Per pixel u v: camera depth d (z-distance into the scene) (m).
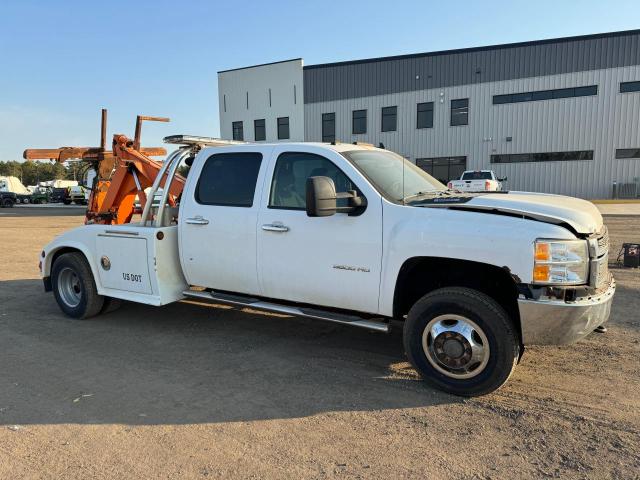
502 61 31.20
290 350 5.02
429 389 4.07
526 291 3.59
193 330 5.70
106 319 6.16
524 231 3.59
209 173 5.15
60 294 6.23
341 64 35.44
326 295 4.44
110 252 5.65
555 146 30.61
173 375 4.40
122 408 3.77
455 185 21.41
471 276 4.15
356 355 4.85
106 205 7.38
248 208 4.81
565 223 3.62
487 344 3.75
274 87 37.88
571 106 29.97
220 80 40.16
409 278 4.23
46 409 3.76
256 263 4.78
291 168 4.65
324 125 36.53
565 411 3.65
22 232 17.95
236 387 4.14
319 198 3.85
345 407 3.78
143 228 5.36
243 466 3.01
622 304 6.43
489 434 3.36
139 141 7.29
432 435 3.36
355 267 4.24
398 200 4.20
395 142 34.53
